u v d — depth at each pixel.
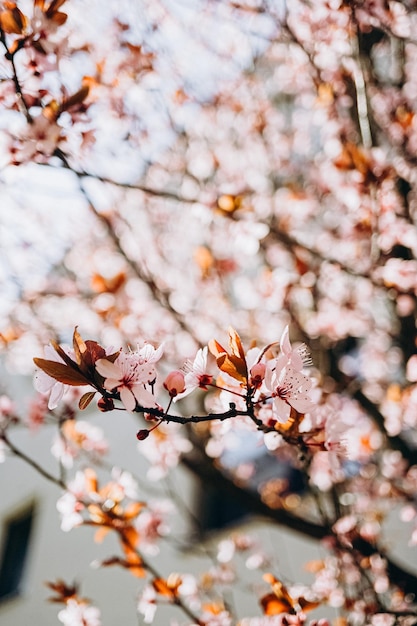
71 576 7.56
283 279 4.55
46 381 1.53
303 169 6.02
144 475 7.37
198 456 3.70
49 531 8.45
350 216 4.29
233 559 5.75
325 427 1.92
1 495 9.62
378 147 3.56
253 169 6.07
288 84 5.92
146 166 4.73
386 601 3.71
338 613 4.25
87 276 5.17
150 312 4.96
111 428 8.47
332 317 4.94
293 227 5.32
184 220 5.93
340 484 3.94
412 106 4.30
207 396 4.21
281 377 1.56
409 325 4.16
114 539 7.46
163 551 6.53
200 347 4.07
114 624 6.53
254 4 4.16
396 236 3.67
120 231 5.06
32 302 5.28
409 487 4.20
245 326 5.26
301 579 5.23
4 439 2.92
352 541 3.35
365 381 5.41
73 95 2.19
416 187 4.20
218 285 5.45
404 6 3.52
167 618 5.92
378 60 4.52
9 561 8.83
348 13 3.51
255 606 5.23
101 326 4.96
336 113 4.54
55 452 3.69
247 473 5.93
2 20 2.01
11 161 2.27
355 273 3.85
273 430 1.80
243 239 3.77
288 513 3.56
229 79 5.80
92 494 2.62
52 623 7.31
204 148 5.70
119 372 1.41
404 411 3.96
